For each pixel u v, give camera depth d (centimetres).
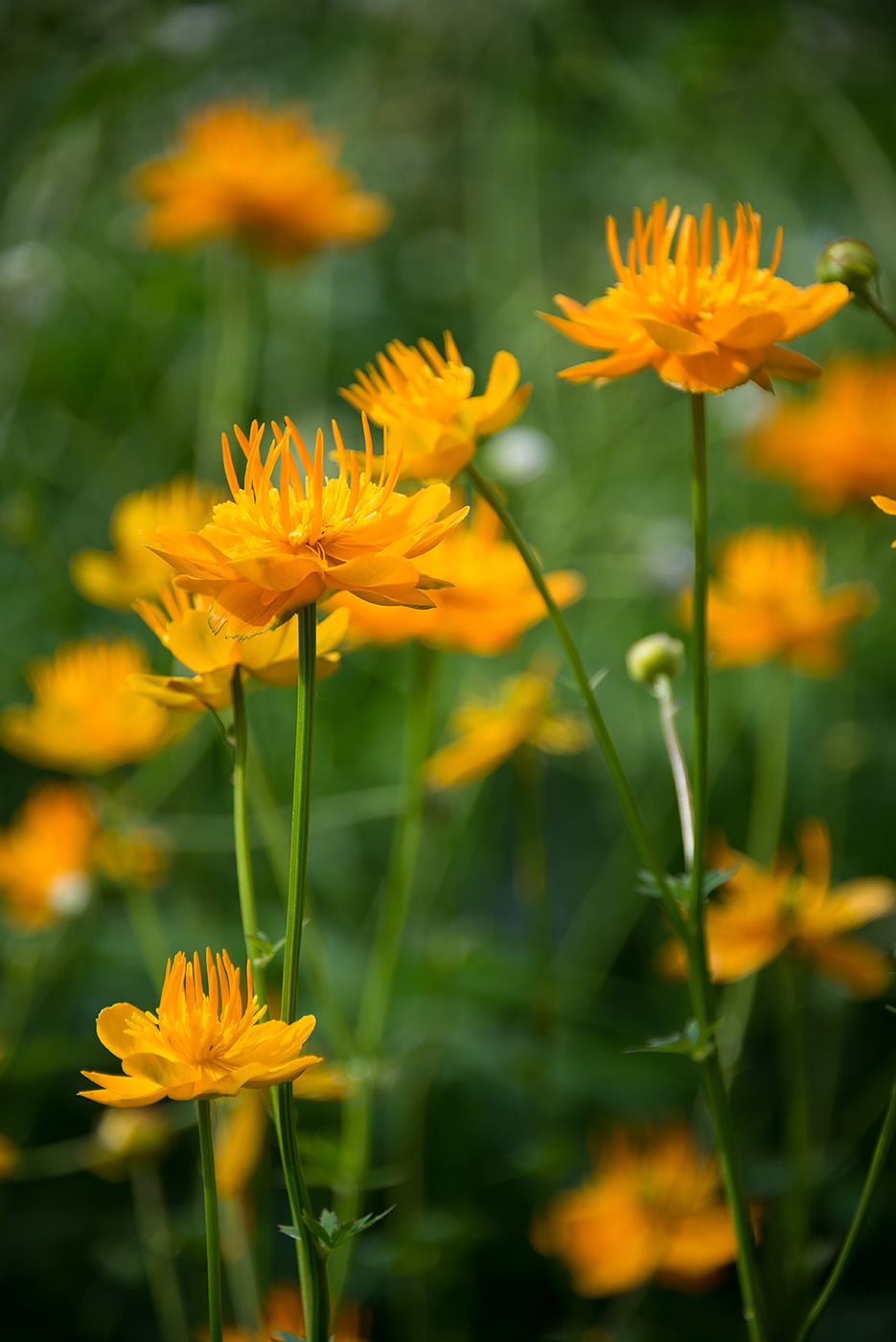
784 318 82
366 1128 94
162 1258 100
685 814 85
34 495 136
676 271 83
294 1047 78
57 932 108
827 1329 106
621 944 126
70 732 96
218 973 79
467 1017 120
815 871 99
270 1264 105
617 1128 103
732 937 98
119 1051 78
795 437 132
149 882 109
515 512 142
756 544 105
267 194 123
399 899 97
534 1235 104
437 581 77
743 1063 116
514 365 84
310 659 78
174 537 78
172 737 98
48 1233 108
